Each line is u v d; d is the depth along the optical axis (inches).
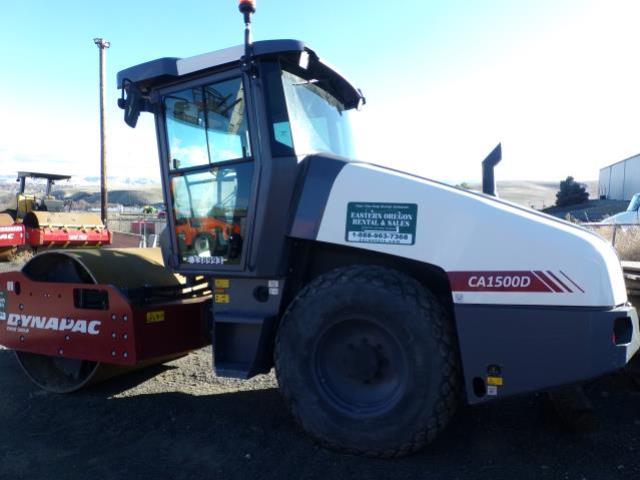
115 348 170.1
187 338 184.5
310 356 137.6
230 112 153.6
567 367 120.9
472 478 123.5
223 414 165.3
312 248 154.6
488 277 126.5
